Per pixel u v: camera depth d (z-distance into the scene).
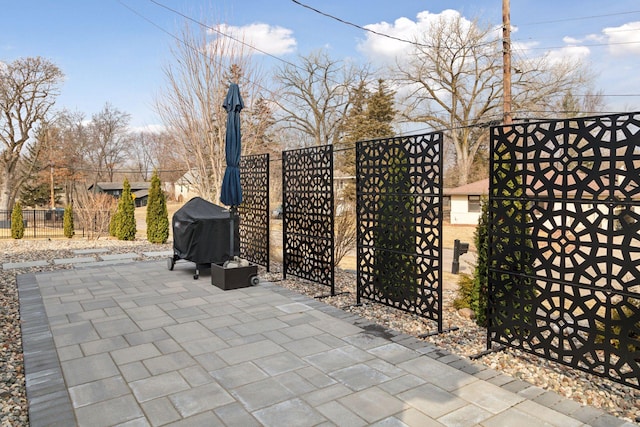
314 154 6.14
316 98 26.53
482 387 3.06
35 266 8.38
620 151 4.22
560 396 2.93
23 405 2.84
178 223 7.36
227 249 7.09
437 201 4.23
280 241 10.89
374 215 5.07
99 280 6.86
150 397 2.91
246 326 4.52
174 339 4.10
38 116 23.91
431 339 4.19
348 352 3.76
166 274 7.36
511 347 3.64
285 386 3.08
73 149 30.22
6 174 23.98
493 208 3.69
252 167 7.93
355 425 2.54
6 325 4.60
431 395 2.94
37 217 25.12
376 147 4.99
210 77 11.75
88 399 2.88
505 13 10.10
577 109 21.45
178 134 12.59
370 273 5.24
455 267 10.68
